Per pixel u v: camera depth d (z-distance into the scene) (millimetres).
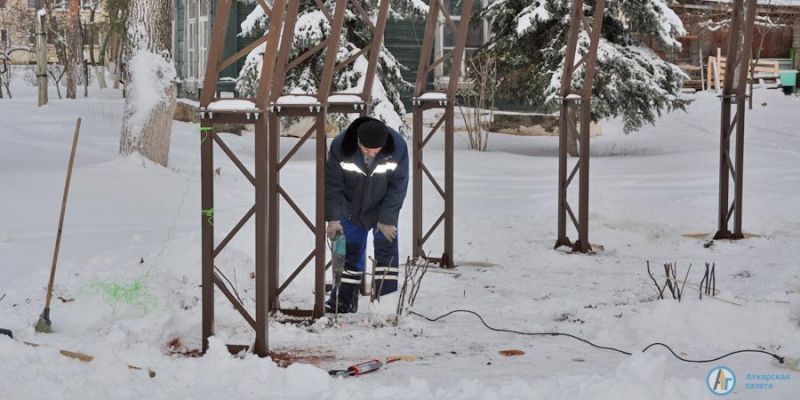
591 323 7496
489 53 24734
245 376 5602
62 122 26125
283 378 5602
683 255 11383
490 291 9086
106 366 5637
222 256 8695
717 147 26625
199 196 14133
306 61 21297
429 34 10539
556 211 13734
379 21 8711
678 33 24000
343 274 7992
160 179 14914
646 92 23125
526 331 7332
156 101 16703
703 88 40406
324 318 7551
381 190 7961
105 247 9844
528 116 29109
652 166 21109
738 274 9836
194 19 29750
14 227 11094
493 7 24484
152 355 6105
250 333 7121
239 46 27234
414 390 5312
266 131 6281
